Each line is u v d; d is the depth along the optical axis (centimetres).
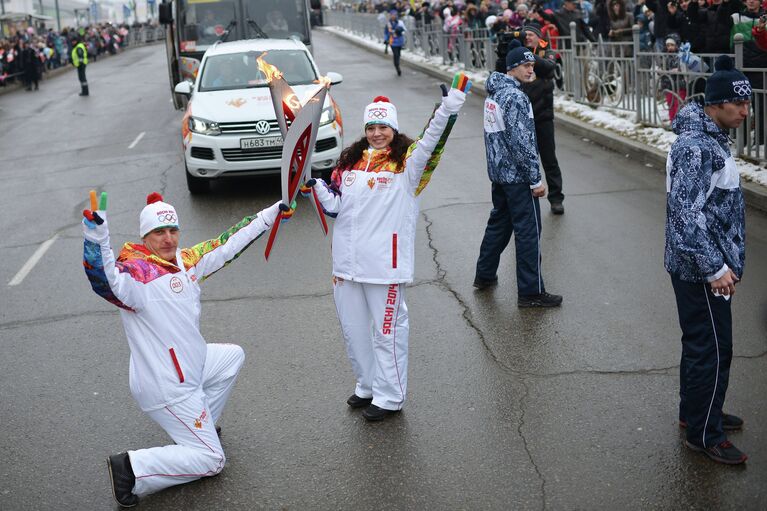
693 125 384
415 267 720
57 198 1068
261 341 581
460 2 2478
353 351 466
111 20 7700
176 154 1320
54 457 440
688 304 393
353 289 456
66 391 520
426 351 549
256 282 704
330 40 4356
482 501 382
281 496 394
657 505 372
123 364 557
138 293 377
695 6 1109
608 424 442
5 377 545
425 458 420
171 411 390
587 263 698
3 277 760
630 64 1223
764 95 886
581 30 1464
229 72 1090
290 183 420
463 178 1033
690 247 374
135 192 1070
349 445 437
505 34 682
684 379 420
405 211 446
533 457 415
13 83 2858
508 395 482
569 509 372
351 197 446
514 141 587
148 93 2331
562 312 599
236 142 977
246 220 416
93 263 355
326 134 1000
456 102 419
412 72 2411
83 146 1470
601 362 516
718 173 383
